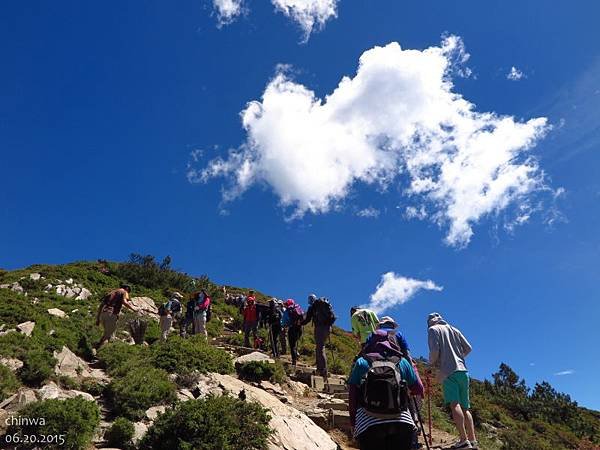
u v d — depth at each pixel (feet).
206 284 102.68
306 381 43.45
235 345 59.00
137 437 25.04
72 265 87.92
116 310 42.14
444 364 23.32
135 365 34.35
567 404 106.73
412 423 14.67
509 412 87.04
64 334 40.24
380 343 16.51
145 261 97.60
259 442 25.40
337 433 32.24
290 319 49.29
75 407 24.43
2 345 33.14
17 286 66.69
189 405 25.82
